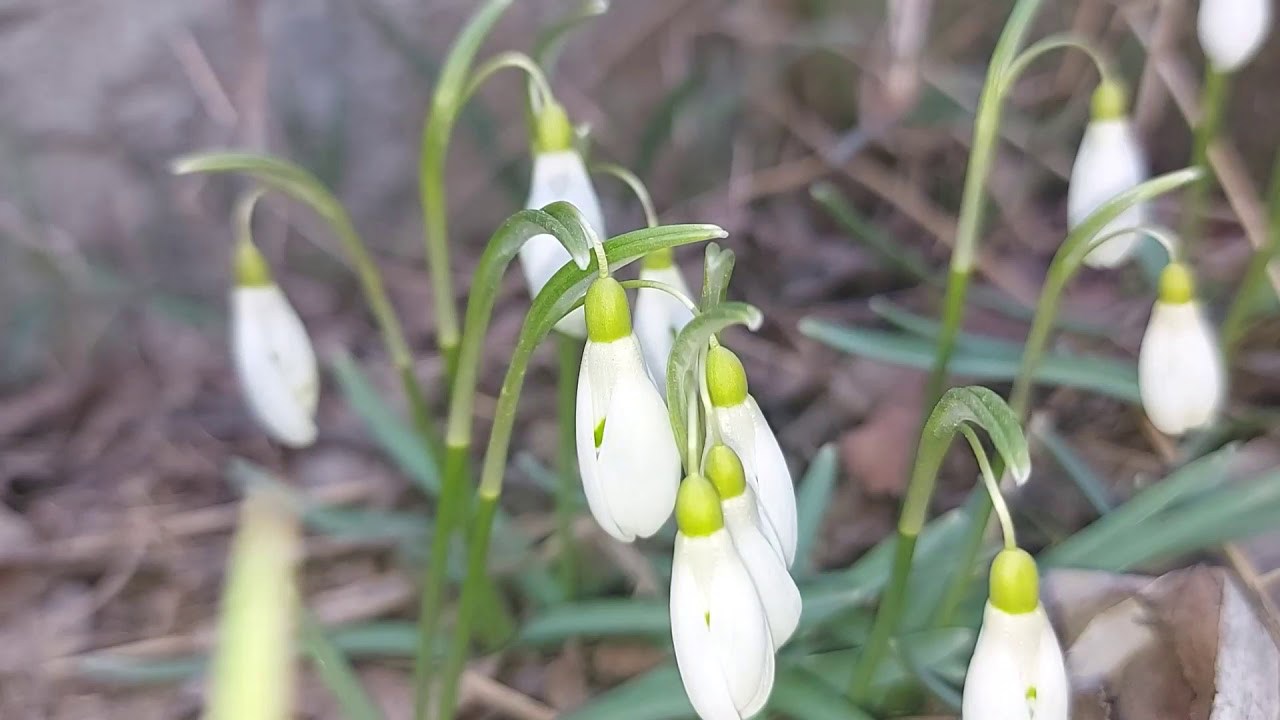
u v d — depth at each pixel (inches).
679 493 6.0
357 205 17.0
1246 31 9.6
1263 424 10.5
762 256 16.5
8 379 15.5
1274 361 11.6
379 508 12.4
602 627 9.2
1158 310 8.0
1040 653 6.1
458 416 7.7
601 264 6.3
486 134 15.9
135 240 16.1
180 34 15.8
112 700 10.2
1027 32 17.2
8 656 10.7
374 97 16.7
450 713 8.4
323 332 16.0
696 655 6.0
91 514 12.6
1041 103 17.2
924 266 14.6
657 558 10.0
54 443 14.4
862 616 9.1
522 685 9.7
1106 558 8.6
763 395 13.3
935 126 16.9
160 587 11.6
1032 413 12.0
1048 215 16.8
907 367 13.2
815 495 9.6
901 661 8.1
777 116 18.3
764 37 17.8
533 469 10.8
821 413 13.0
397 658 9.9
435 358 15.2
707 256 6.3
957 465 11.4
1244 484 8.8
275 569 4.7
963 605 8.9
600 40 17.3
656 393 6.3
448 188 17.2
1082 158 8.9
